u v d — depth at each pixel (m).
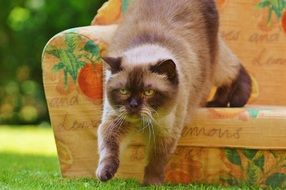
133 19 7.75
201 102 7.96
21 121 19.69
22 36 19.45
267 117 7.54
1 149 12.66
